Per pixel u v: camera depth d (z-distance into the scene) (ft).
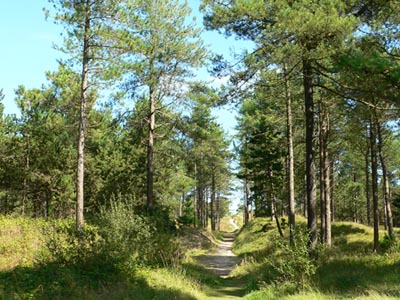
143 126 90.84
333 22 37.73
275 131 99.25
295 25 38.27
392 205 177.47
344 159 128.47
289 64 44.75
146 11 69.26
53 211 113.09
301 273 39.17
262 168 103.35
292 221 75.77
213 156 160.15
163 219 72.28
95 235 42.37
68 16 61.72
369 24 43.29
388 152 129.39
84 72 64.95
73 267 36.35
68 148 104.06
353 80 40.09
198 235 141.08
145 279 41.52
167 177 125.90
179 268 54.19
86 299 30.37
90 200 107.86
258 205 134.41
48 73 91.50
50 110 94.89
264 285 44.86
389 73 32.19
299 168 116.06
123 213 51.96
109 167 107.65
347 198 189.57
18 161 100.53
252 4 41.91
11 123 98.84
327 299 31.65
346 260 49.52
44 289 29.99
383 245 76.69
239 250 116.16
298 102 77.77
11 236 47.91
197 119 90.53
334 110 76.89
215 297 44.34
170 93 84.69
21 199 114.21
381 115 57.06
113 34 63.10
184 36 81.15
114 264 39.50
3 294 27.02
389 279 36.60
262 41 44.09
